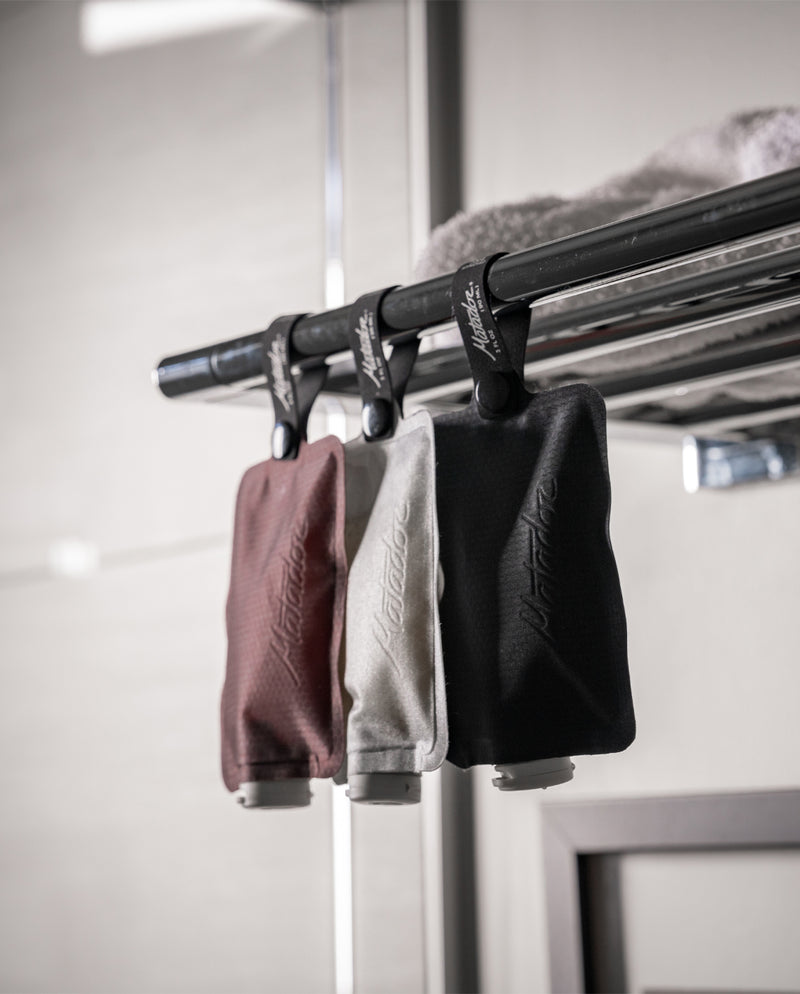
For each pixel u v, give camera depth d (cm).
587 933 87
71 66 142
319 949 104
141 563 125
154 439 125
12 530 139
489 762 50
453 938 94
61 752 129
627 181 65
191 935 114
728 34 87
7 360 144
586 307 56
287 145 117
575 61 97
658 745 85
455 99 105
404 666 51
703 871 82
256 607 58
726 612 82
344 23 114
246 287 119
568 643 48
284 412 60
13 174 147
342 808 104
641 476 88
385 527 53
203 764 116
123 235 132
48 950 126
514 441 51
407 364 56
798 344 58
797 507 80
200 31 128
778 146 58
